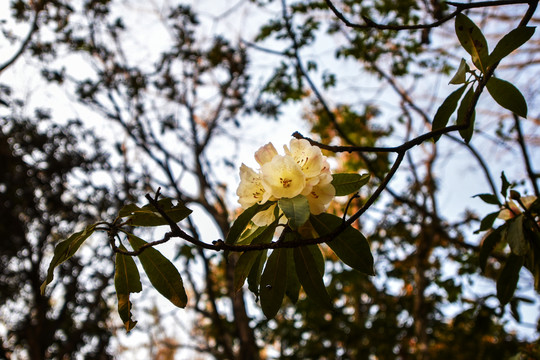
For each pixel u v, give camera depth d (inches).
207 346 394.3
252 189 68.9
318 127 352.2
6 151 394.9
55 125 404.5
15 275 419.2
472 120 76.2
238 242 68.5
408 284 378.9
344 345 351.6
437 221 314.2
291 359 351.6
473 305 229.6
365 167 330.6
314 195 66.3
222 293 379.9
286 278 67.0
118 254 65.2
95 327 421.4
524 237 88.6
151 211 63.2
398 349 363.9
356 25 75.9
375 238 368.8
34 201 406.3
